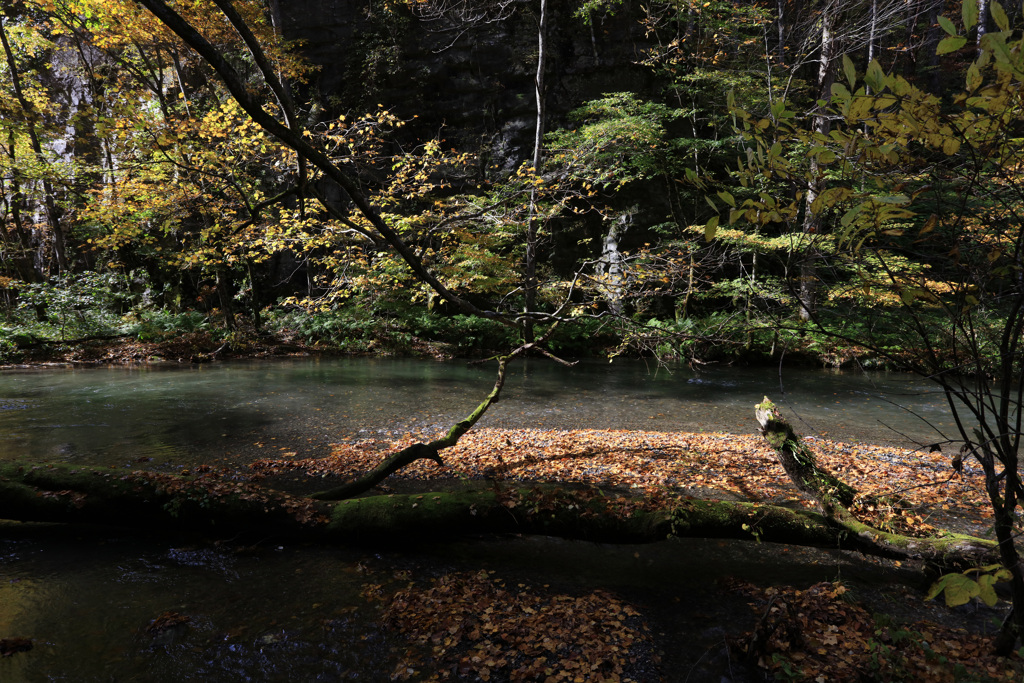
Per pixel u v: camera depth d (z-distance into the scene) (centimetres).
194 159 955
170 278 2180
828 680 295
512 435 793
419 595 380
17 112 1719
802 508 519
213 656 320
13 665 310
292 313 2059
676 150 2050
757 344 1608
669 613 365
